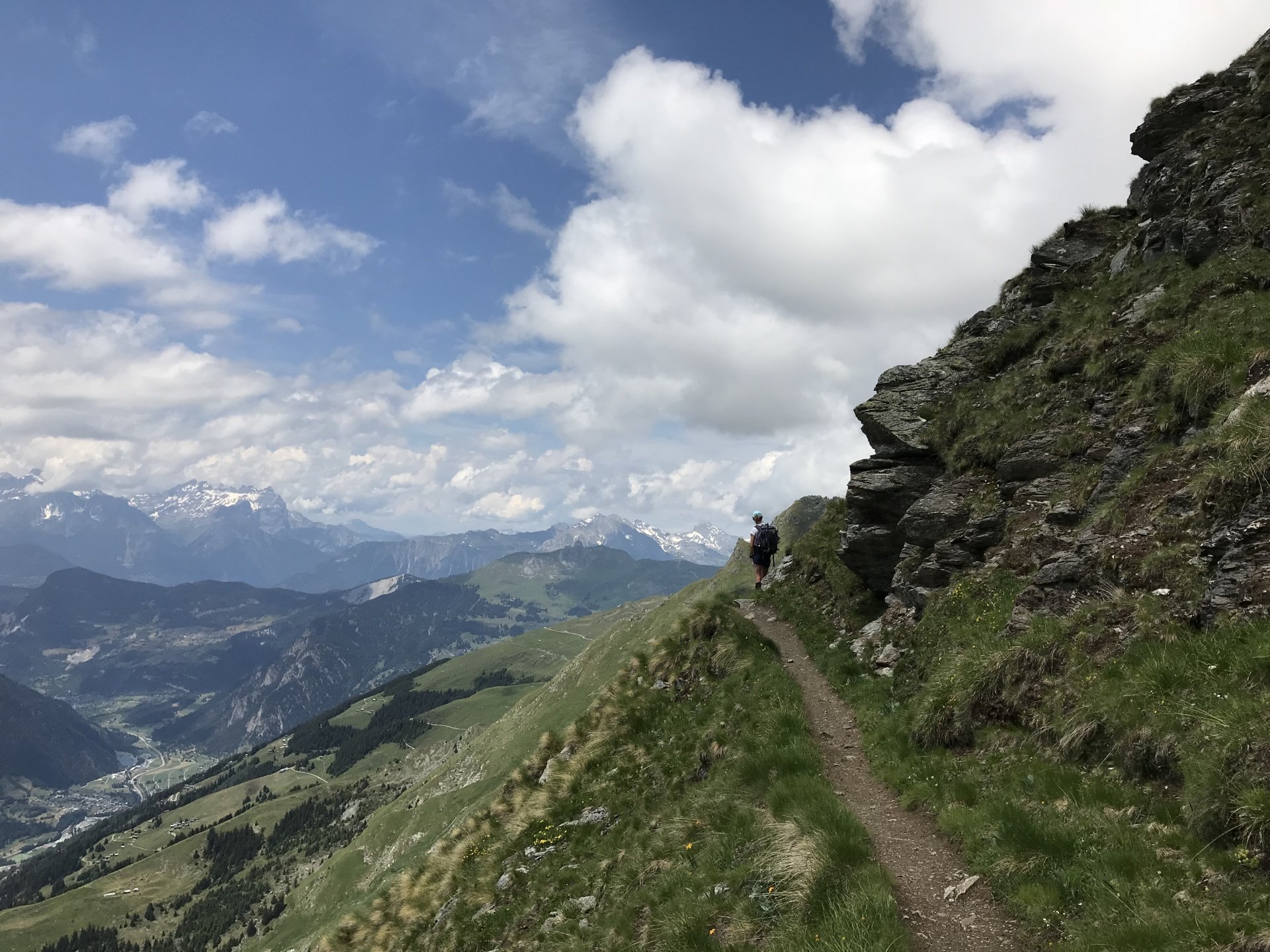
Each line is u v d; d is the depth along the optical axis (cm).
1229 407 1691
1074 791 1284
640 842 2128
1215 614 1305
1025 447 2581
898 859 1352
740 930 1317
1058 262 3484
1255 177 2478
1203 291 2338
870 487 3200
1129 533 1694
